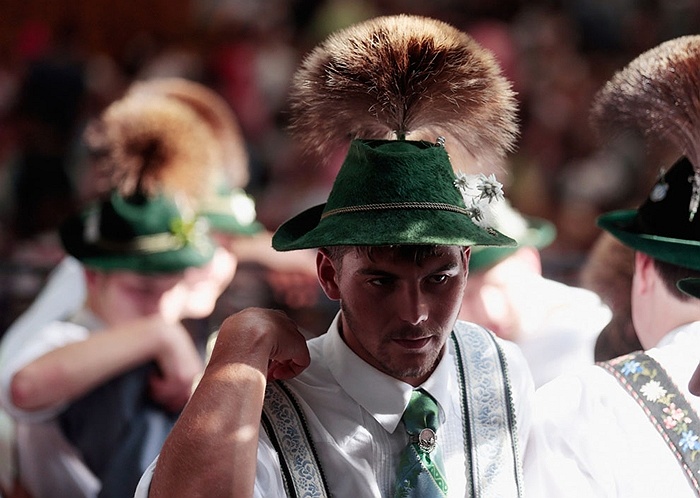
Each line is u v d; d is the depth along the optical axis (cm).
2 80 2525
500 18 2844
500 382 705
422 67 671
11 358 1049
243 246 1318
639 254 784
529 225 1143
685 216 757
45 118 2297
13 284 1426
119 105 1105
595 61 2734
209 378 624
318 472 652
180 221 1061
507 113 695
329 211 642
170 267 1050
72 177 2138
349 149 649
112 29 2917
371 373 662
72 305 1079
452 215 625
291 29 2852
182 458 599
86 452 1019
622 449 720
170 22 2933
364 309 624
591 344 1052
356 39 682
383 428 663
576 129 2498
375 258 612
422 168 628
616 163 2323
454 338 716
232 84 2606
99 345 1002
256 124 2577
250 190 2289
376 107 677
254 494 625
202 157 1098
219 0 2933
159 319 1030
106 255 1042
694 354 741
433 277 621
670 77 766
